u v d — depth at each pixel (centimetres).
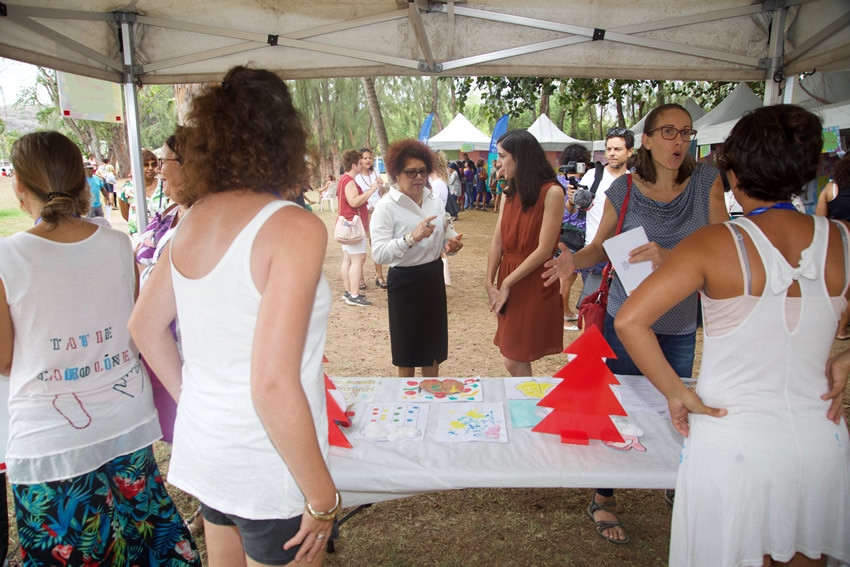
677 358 224
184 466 115
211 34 346
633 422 186
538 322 269
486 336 518
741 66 337
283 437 96
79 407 151
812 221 124
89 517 153
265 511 110
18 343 145
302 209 108
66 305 147
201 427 110
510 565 215
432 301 296
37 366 145
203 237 108
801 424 121
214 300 104
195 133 108
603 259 233
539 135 1475
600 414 174
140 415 166
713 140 800
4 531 181
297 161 112
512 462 160
